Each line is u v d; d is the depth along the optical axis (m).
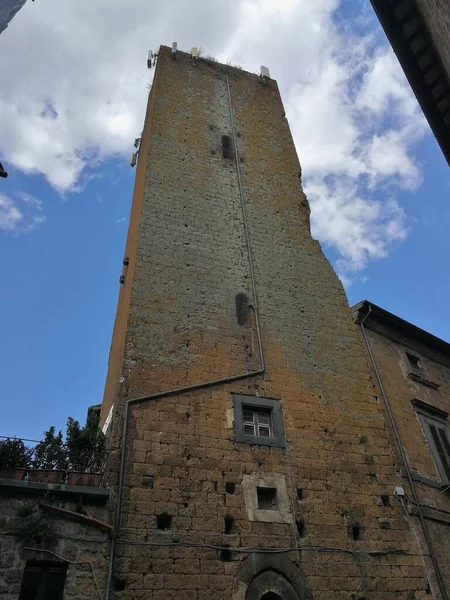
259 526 12.53
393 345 20.47
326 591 12.05
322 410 15.50
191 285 16.95
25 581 10.27
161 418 13.49
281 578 11.91
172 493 12.32
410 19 11.29
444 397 20.97
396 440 16.80
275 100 26.95
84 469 12.16
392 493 14.58
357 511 13.75
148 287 16.27
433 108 12.16
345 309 18.75
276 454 13.99
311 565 12.34
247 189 21.30
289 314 17.64
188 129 22.61
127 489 12.00
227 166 21.89
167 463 12.75
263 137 24.25
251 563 11.88
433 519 15.17
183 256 17.66
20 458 11.71
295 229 20.75
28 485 11.16
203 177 20.80
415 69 11.86
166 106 23.19
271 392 15.28
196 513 12.20
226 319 16.56
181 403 13.99
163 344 15.09
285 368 16.05
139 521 11.64
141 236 17.61
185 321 15.91
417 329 21.41
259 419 14.71
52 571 10.52
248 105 25.67
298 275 19.06
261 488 13.23
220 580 11.41
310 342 17.14
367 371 17.25
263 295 17.80
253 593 11.47
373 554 13.11
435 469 17.34
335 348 17.38
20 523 10.68
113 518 11.41
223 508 12.52
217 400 14.45
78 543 10.86
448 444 18.89
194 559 11.52
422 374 20.81
